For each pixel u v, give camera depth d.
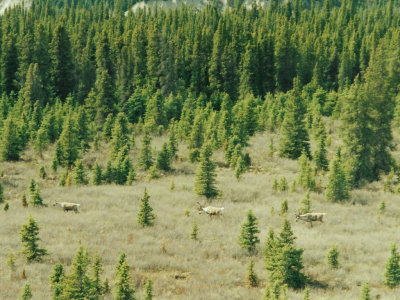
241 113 77.50
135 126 81.69
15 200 45.62
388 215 43.34
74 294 21.30
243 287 25.98
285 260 25.83
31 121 69.38
